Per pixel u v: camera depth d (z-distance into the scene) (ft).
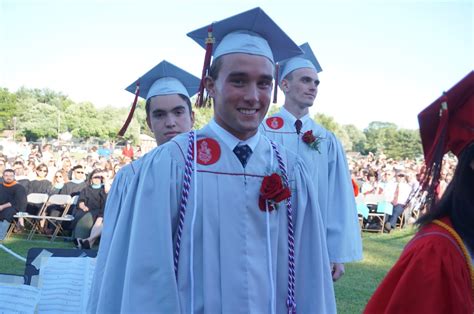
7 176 29.84
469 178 5.46
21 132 158.40
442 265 5.10
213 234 6.47
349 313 17.52
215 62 7.05
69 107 160.25
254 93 6.66
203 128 7.10
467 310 4.97
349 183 14.03
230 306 6.30
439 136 5.59
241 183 6.70
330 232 13.51
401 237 34.30
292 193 7.11
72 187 31.91
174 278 6.20
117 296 6.63
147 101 11.49
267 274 6.59
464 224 5.32
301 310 6.93
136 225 6.42
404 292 5.11
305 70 13.98
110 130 156.76
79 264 9.95
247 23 7.59
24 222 32.04
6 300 9.59
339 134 199.21
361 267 24.84
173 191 6.57
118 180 9.72
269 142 7.34
